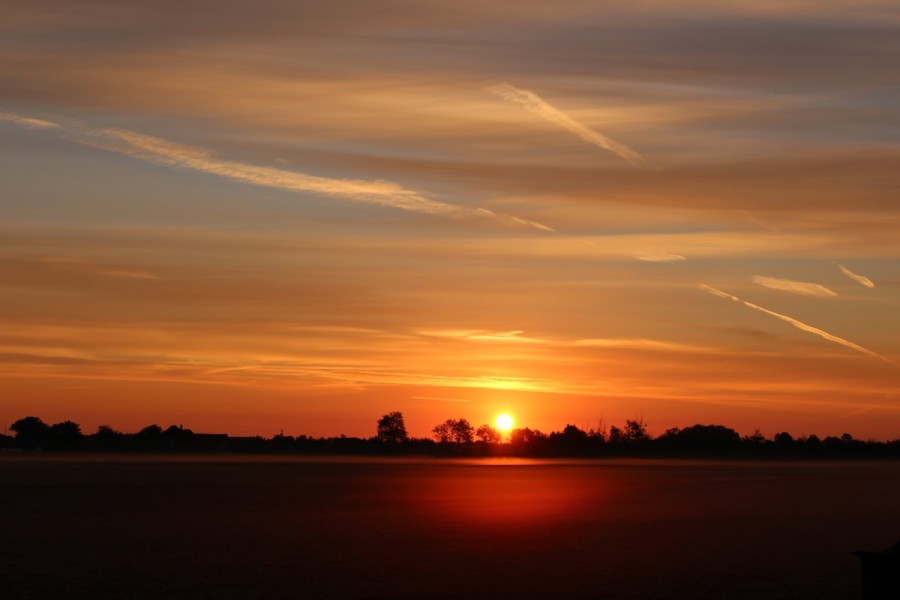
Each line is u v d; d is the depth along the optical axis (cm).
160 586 3653
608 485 11681
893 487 11206
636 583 3709
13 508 7375
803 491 10200
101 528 5778
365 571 4003
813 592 3534
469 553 4566
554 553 4575
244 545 4894
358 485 11300
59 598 3441
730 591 3541
